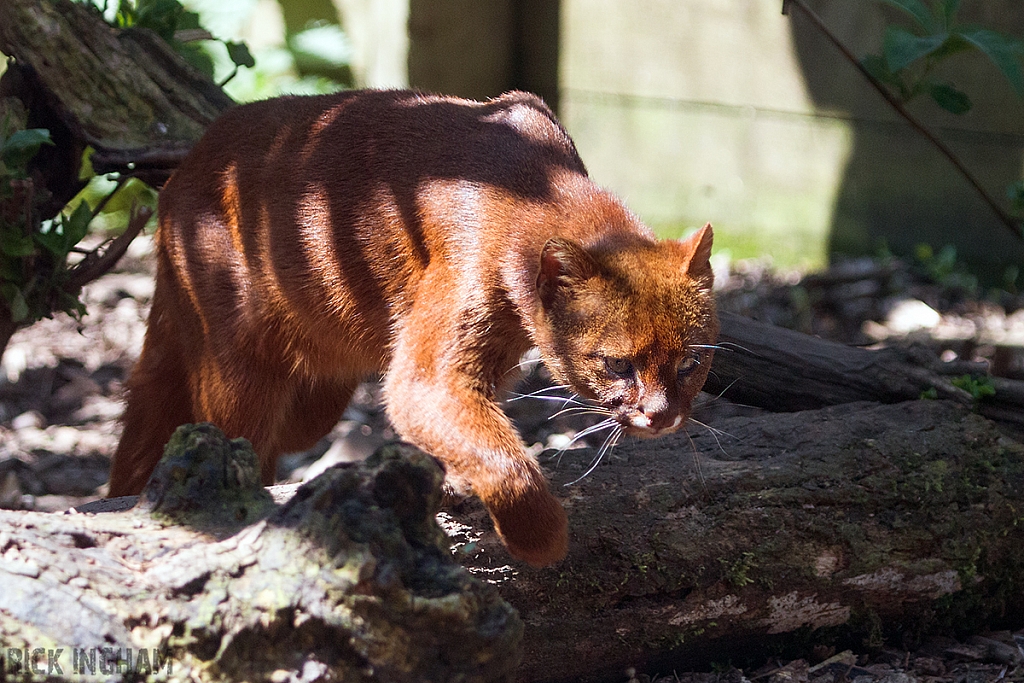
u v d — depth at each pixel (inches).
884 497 183.2
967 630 189.8
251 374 212.5
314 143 202.2
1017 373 233.9
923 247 400.2
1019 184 256.4
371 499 128.3
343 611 121.6
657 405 171.8
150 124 255.3
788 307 382.6
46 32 239.0
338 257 196.4
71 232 227.6
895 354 232.7
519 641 132.6
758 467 184.9
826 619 181.5
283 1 526.0
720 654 181.8
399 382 181.6
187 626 120.6
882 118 412.2
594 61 468.4
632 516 175.6
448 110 200.2
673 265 177.9
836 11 412.2
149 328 233.1
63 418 330.6
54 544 124.6
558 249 171.5
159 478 137.0
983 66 384.2
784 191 441.4
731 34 438.3
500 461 168.4
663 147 463.5
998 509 187.2
